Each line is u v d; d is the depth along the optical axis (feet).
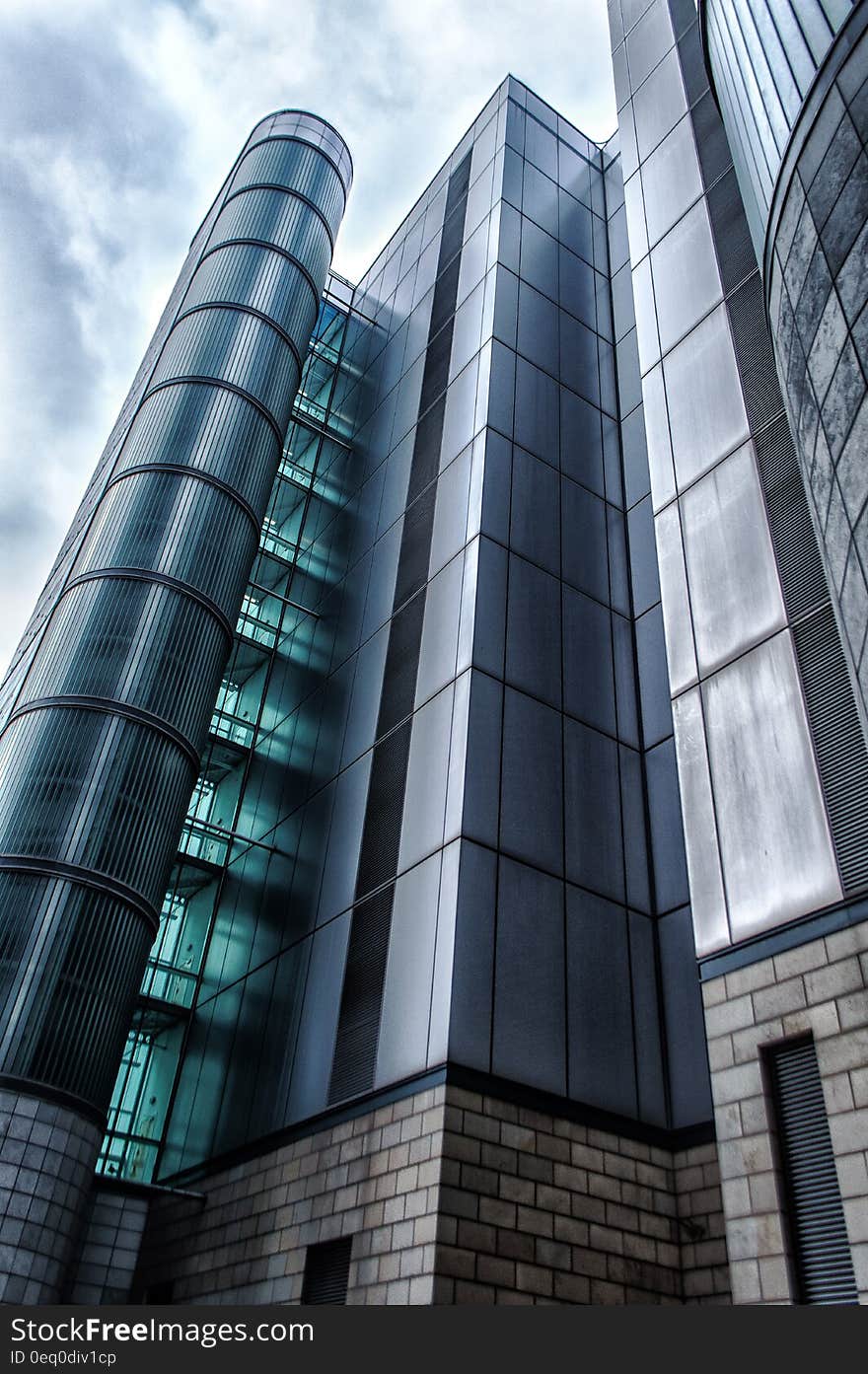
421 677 71.41
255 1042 71.10
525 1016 53.98
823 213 45.73
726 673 58.39
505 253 93.56
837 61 46.55
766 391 65.72
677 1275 51.08
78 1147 62.85
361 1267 48.85
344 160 128.77
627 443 88.17
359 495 100.63
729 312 72.95
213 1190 66.85
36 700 77.20
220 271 107.96
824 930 46.29
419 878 60.18
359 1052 58.03
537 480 78.89
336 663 87.86
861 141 43.78
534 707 66.33
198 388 96.53
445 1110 48.57
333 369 124.26
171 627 81.35
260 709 98.68
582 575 76.43
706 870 53.83
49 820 70.33
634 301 85.56
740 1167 45.47
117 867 70.69
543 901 58.75
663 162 91.30
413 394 99.09
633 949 61.05
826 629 53.47
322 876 72.84
